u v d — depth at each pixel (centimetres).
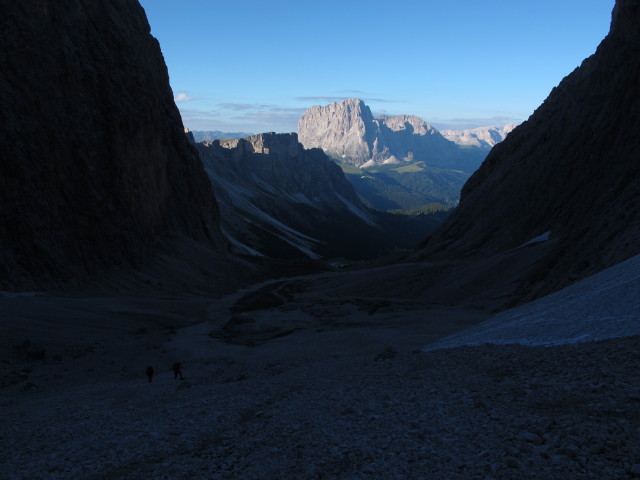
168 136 13775
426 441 1116
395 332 4406
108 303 6762
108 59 9819
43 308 5534
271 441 1348
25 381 3491
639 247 2895
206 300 8931
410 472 967
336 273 12925
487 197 11069
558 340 1803
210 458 1294
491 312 5275
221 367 3691
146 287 8669
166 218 12150
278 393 2092
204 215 14775
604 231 4112
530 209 8856
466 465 952
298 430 1401
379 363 2442
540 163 9444
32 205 7156
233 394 2264
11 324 4775
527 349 1811
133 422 1866
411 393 1591
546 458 916
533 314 2597
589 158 7844
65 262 7281
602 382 1223
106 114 9338
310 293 9794
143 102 10625
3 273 6244
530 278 5350
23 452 1593
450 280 7994
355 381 2039
